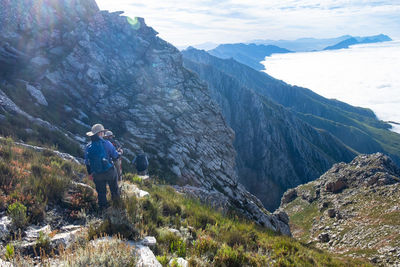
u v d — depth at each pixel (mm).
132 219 5949
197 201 11688
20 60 21922
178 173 21641
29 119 15133
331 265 8484
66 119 20266
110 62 28578
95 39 29078
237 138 180250
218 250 5691
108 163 6227
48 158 9062
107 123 23719
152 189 10844
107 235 5078
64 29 26391
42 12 24859
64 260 3791
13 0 23000
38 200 5688
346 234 44625
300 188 83250
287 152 184875
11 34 22156
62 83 23328
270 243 8078
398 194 49188
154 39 34219
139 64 30875
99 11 31219
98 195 6406
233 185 26031
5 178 6008
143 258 4355
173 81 31609
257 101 198750
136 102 26828
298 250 8422
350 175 68062
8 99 15648
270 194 154875
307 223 62000
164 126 25938
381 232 39312
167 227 6352
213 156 27891
